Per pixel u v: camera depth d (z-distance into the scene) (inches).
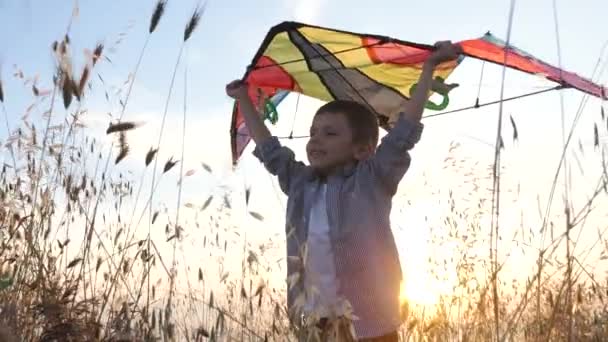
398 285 108.3
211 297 89.3
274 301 86.0
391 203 112.2
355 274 105.3
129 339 80.2
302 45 130.2
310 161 115.2
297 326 79.0
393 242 109.7
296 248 110.0
